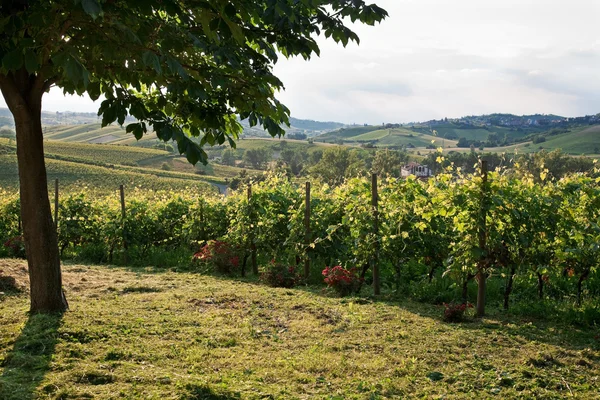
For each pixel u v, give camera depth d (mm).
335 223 10812
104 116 4168
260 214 11258
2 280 7812
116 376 4348
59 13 3459
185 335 5773
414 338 5934
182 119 4965
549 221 7410
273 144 181375
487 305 8086
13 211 15922
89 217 14719
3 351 4906
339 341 5809
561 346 5734
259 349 5473
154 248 14109
